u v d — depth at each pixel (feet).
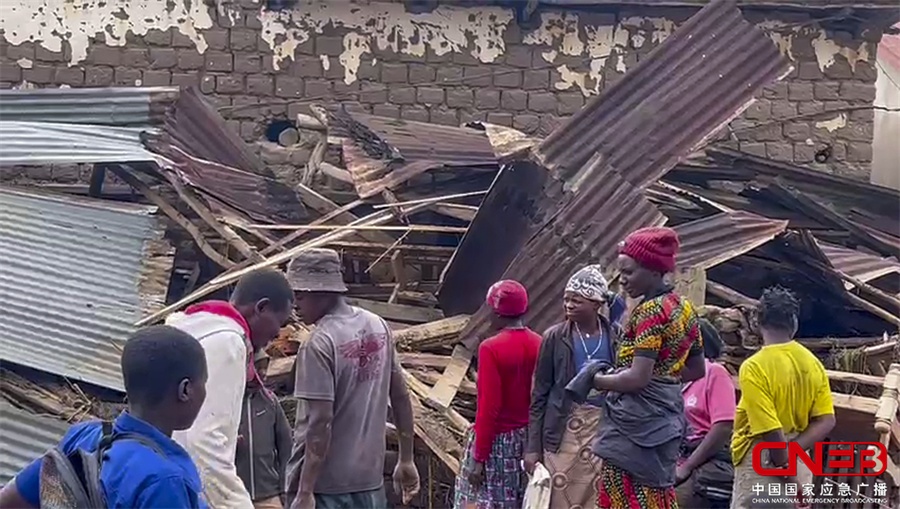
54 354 22.04
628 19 39.83
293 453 15.84
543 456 17.47
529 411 17.92
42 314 22.72
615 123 27.25
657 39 39.91
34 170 35.47
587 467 17.19
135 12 39.45
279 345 22.90
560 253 24.88
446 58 40.09
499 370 17.90
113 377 21.83
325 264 15.90
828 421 16.92
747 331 23.09
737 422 17.01
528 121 40.14
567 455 17.29
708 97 27.78
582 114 27.35
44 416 20.83
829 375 22.44
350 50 39.96
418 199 31.04
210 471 13.23
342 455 15.64
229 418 13.51
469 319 24.85
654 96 27.63
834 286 28.02
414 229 27.07
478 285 26.63
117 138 27.89
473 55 40.06
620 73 39.96
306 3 39.65
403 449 17.10
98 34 39.40
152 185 28.35
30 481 10.35
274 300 15.16
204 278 27.35
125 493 9.55
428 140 33.63
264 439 16.01
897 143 42.93
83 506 9.64
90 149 26.18
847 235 32.37
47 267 23.62
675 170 33.81
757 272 29.12
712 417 18.24
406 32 39.96
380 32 39.91
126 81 39.52
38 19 39.19
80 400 21.39
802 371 16.80
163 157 27.30
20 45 39.19
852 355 24.50
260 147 38.58
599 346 17.33
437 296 26.99
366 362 15.80
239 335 13.78
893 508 19.66
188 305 23.20
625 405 15.90
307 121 37.68
